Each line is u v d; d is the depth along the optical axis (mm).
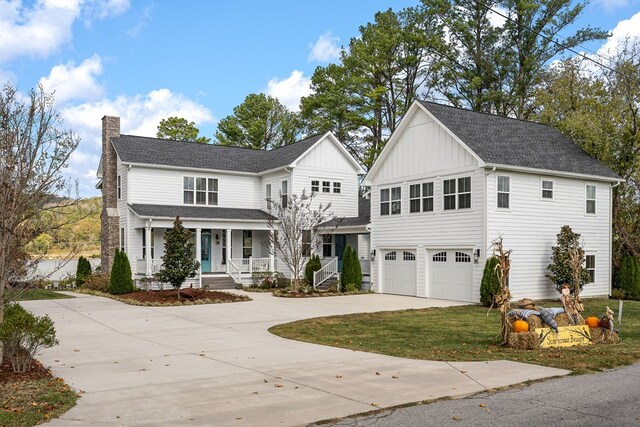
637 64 30344
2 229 9344
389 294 27203
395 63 43031
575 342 12570
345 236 33594
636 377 9383
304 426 6797
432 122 25109
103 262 31641
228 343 13164
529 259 23625
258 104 51531
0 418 6949
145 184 30547
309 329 15500
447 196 24281
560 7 38625
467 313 19453
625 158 28938
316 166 32781
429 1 41781
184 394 8297
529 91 40438
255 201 34562
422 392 8312
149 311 19906
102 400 7965
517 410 7406
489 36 40781
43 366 10367
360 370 9898
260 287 29219
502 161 22703
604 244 26656
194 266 23531
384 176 27953
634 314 19609
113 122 32219
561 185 25000
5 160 9211
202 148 34812
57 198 9977
